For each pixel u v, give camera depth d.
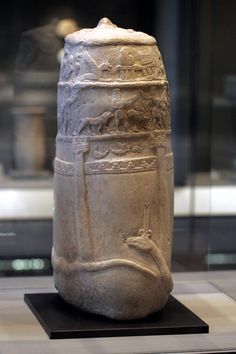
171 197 3.76
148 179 3.66
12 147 5.85
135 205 3.64
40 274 4.52
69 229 3.74
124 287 3.67
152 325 3.72
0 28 5.56
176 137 6.01
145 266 3.68
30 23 5.56
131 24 5.53
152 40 3.71
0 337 3.68
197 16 5.63
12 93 5.72
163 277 3.71
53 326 3.69
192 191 5.85
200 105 5.90
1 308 4.00
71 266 3.75
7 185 5.82
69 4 5.50
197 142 5.96
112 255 3.66
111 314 3.72
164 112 3.71
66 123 3.71
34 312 3.91
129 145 3.64
